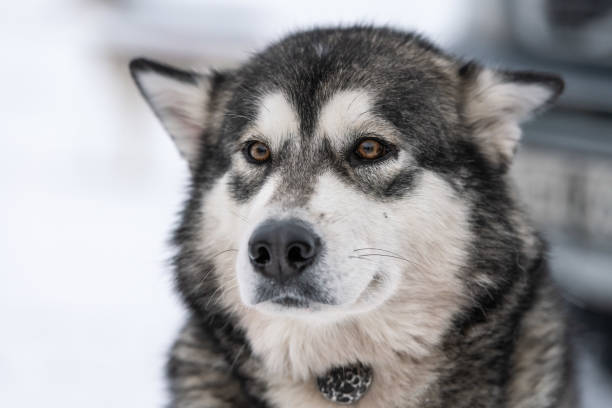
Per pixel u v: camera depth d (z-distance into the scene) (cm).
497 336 395
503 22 666
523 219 424
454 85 437
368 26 473
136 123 1681
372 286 375
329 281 352
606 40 635
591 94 600
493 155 431
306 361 396
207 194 434
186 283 431
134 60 464
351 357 397
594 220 583
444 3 1841
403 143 396
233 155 420
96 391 648
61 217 1156
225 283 410
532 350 409
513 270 401
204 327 425
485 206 407
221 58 1575
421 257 394
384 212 384
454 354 395
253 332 401
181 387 430
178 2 1911
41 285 883
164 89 466
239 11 1930
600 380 596
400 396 398
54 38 2641
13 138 1673
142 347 723
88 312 804
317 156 393
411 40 451
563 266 592
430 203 394
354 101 394
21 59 2422
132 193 1288
